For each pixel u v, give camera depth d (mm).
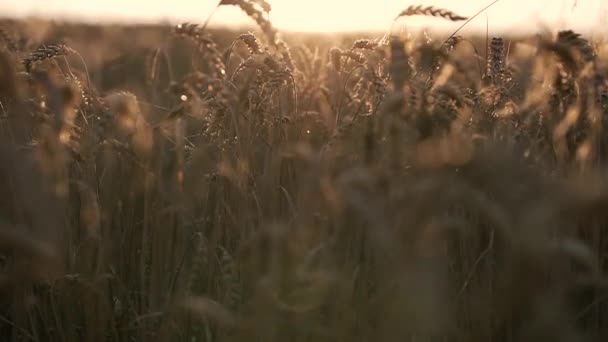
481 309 2180
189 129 3514
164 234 2748
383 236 1607
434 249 1675
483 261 2512
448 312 2023
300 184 2387
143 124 2615
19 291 2520
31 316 2588
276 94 3367
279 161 2787
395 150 2064
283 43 3316
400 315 1642
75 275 2486
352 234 2234
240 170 2877
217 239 2836
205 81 2752
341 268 2160
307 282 2014
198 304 2164
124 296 2830
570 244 1515
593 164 2451
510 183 1621
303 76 3562
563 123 2527
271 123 3186
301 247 2010
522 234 1508
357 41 3336
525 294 1592
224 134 3182
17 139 2859
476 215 2436
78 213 2961
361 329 2070
